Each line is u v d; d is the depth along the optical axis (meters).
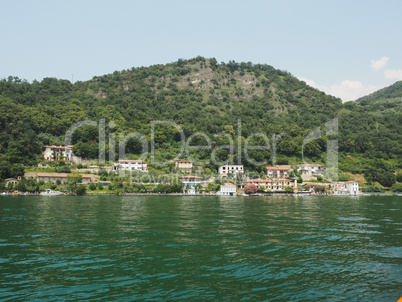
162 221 59.59
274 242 40.75
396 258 33.47
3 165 161.75
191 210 82.75
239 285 25.33
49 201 110.69
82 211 76.62
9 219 60.88
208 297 22.95
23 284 25.16
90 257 32.94
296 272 28.61
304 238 43.59
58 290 23.98
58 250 35.78
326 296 23.33
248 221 60.38
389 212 80.56
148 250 36.00
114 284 25.31
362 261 32.22
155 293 23.58
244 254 34.53
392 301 22.58
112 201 114.56
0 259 31.98
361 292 24.14
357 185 197.12
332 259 32.88
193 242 40.31
